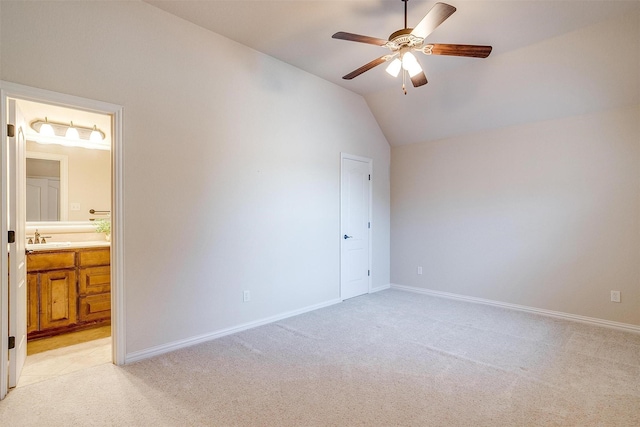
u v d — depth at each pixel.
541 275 3.83
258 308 3.37
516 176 4.01
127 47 2.49
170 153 2.72
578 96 3.42
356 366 2.48
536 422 1.81
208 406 1.96
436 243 4.74
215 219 3.01
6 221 2.07
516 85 3.59
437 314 3.81
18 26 2.05
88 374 2.33
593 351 2.76
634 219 3.26
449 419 1.84
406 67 2.46
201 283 2.92
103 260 3.41
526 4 2.54
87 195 3.70
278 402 2.00
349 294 4.51
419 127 4.71
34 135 3.35
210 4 2.59
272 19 2.80
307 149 3.88
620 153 3.33
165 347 2.69
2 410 1.91
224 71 3.08
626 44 2.87
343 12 2.69
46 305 3.08
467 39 3.07
